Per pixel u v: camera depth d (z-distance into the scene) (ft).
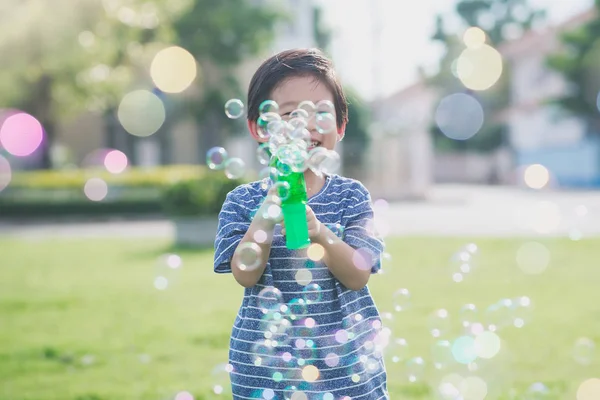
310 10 60.34
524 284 16.30
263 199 4.99
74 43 41.52
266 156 5.15
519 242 24.72
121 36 45.85
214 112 56.08
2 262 22.84
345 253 4.49
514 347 10.34
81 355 10.38
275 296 4.57
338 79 4.99
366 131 70.85
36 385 8.89
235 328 4.82
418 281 16.80
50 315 13.76
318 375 4.56
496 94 85.46
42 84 46.06
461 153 97.91
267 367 4.60
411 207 45.52
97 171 49.14
